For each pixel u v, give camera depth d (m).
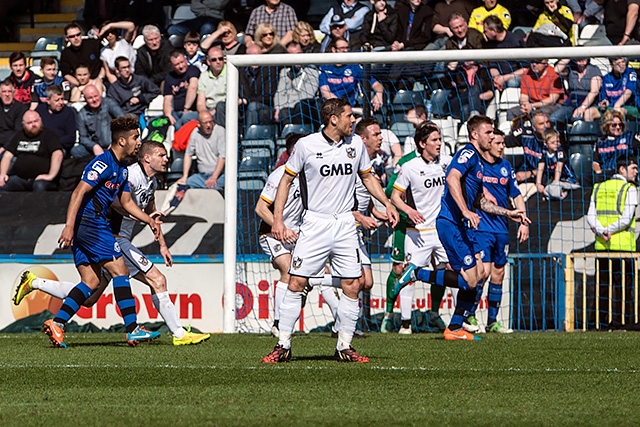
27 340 35.03
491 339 34.84
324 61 41.91
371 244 43.03
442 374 22.86
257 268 43.03
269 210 34.09
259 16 57.59
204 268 42.84
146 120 54.38
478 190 34.72
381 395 19.14
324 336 37.50
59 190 52.38
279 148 49.75
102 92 57.06
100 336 38.03
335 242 24.61
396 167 39.50
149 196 32.03
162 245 31.88
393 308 41.31
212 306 42.78
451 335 34.50
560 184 45.78
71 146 53.72
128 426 15.34
